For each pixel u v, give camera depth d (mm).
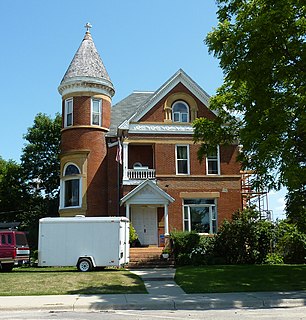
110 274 20625
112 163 31641
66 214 31141
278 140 16453
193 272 20609
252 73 16750
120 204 29516
